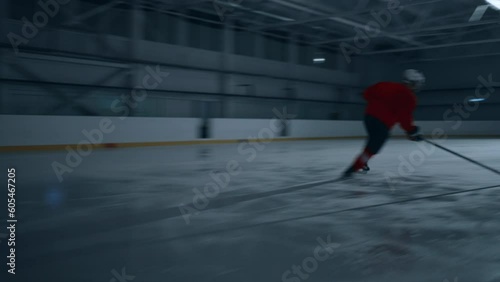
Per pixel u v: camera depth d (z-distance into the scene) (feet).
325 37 82.69
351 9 65.05
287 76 80.59
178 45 64.85
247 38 74.90
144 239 9.68
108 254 8.55
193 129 58.49
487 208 13.25
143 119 52.24
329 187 17.47
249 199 14.69
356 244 9.35
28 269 7.63
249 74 72.74
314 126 78.28
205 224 11.10
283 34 79.71
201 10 65.46
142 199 14.70
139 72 59.52
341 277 7.40
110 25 57.11
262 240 9.63
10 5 47.70
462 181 19.48
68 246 9.07
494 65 92.22
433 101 99.71
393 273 7.60
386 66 101.30
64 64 52.39
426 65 100.78
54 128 44.19
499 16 71.56
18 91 48.93
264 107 76.74
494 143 62.54
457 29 80.48
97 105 55.57
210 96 68.69
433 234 10.21
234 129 64.34
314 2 62.23
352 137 87.15
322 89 87.25
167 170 24.27
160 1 59.62
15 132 41.52
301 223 11.23
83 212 12.51
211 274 7.48
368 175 21.67
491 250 8.98
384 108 18.48
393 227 10.84
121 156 35.55
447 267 7.93
